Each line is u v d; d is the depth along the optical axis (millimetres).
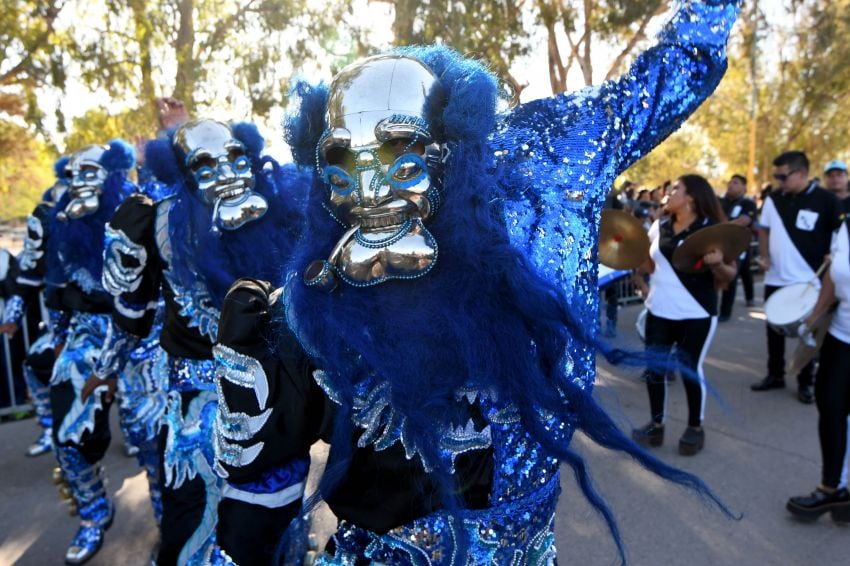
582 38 11688
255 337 1004
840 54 20422
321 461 1378
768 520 2922
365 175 870
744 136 26531
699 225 3619
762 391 4875
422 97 899
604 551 2693
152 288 1990
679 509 3016
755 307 8758
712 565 2578
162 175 1948
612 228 3652
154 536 2896
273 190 1888
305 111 993
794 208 4805
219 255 1816
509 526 993
